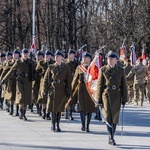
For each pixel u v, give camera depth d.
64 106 20.36
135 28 59.31
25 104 24.17
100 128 21.41
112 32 61.06
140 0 60.12
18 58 25.66
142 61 34.12
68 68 20.47
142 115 27.11
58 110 20.14
